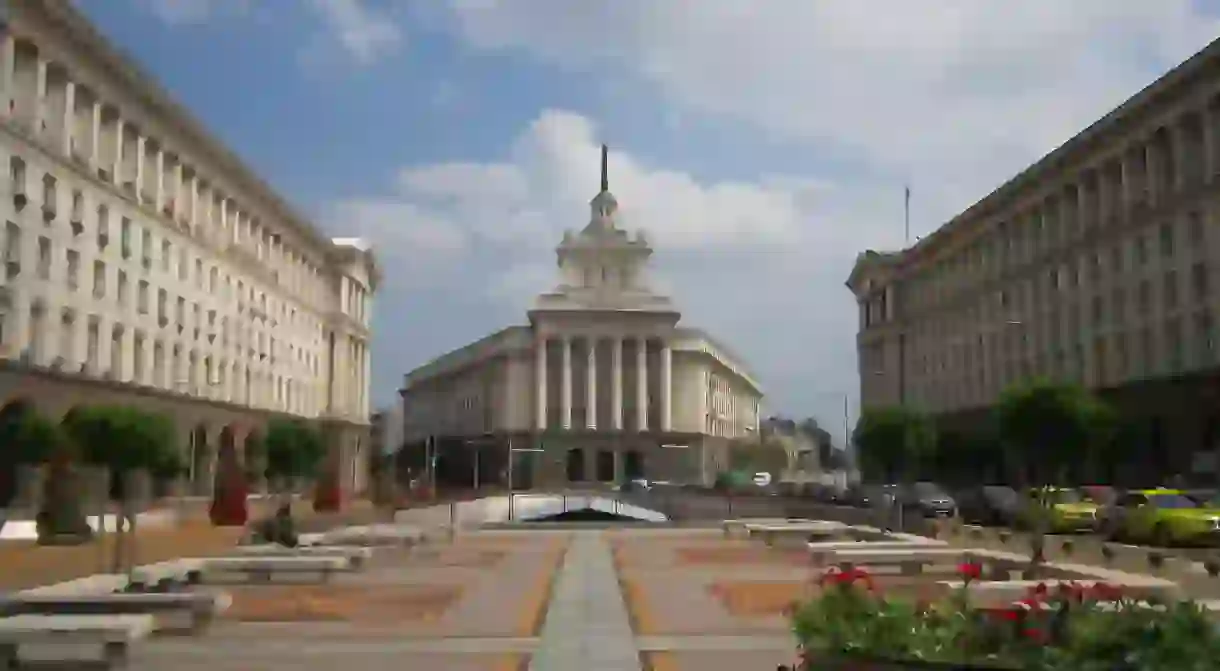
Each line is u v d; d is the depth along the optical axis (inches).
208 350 2506.2
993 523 1768.0
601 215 5659.5
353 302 3961.6
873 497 2225.6
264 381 2970.0
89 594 639.1
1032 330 2775.6
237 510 1707.7
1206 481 1935.3
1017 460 2273.6
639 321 5378.9
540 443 5177.2
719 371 6299.2
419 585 859.4
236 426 2659.9
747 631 612.1
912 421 2785.4
